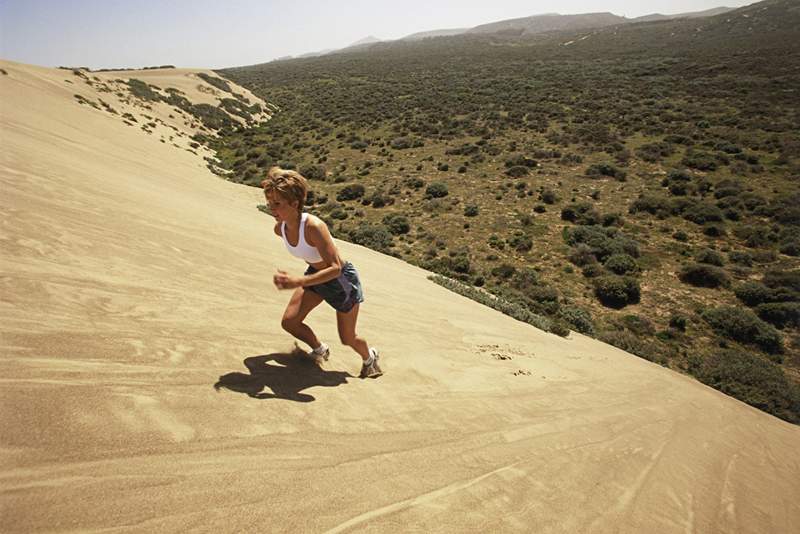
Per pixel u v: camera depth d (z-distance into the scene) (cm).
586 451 363
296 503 181
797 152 4247
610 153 4756
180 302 376
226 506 166
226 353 300
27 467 151
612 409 540
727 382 1831
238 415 231
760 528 337
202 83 7594
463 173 4506
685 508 323
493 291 2375
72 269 372
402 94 9256
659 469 383
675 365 1981
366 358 343
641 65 9981
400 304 793
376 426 278
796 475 559
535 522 231
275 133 6419
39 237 427
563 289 2612
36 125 1689
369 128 6525
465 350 588
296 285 257
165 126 5128
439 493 227
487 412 371
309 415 259
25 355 218
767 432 846
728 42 12775
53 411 182
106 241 495
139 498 156
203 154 4859
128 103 5156
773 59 8338
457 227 3412
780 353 2122
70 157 1191
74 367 222
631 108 6353
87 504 145
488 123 6200
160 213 840
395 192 4112
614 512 275
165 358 265
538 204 3747
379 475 225
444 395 376
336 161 5106
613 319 2356
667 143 4806
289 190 247
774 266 2764
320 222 262
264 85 12406
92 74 5638
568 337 1381
